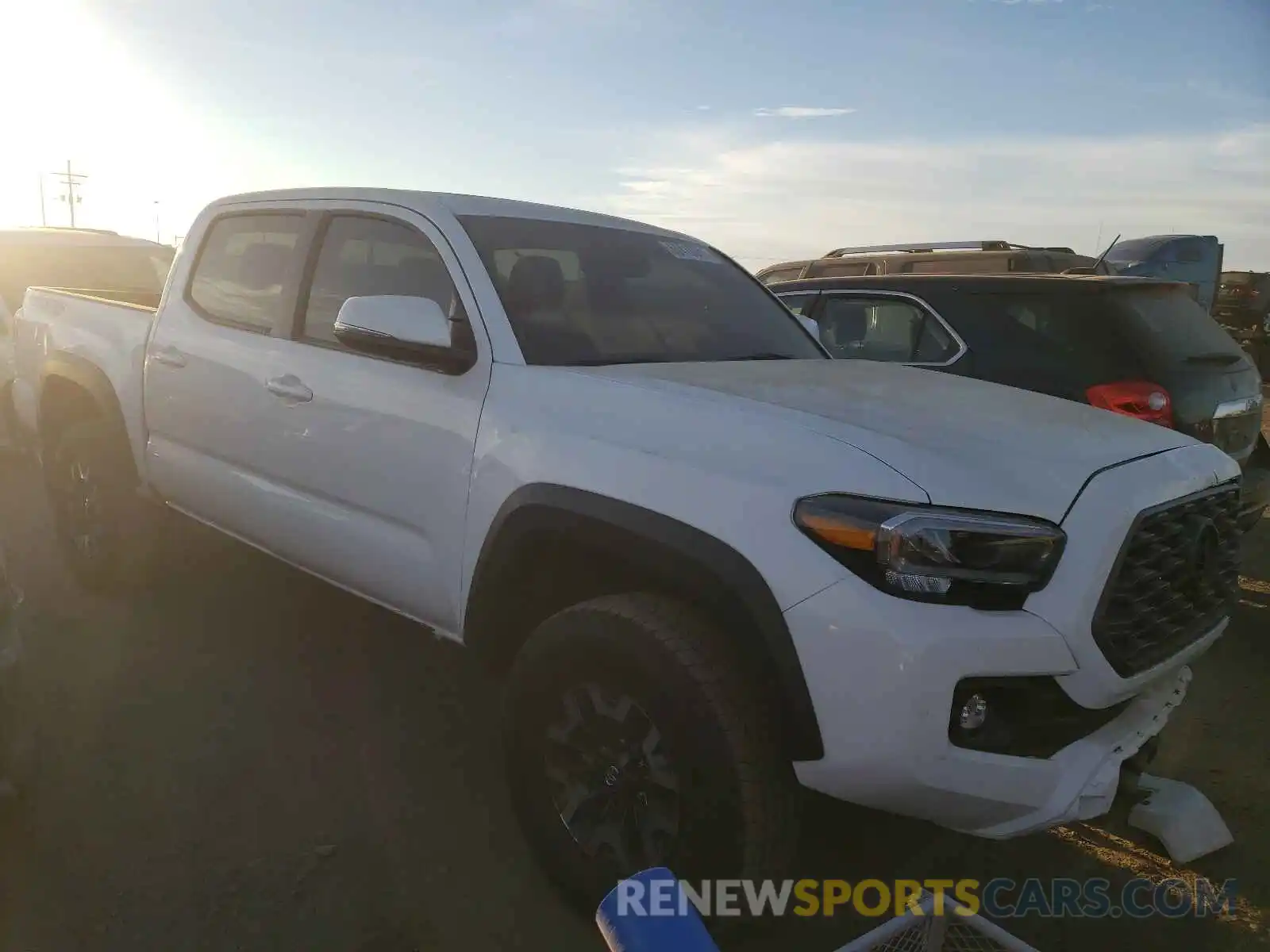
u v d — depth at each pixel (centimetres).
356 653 436
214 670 412
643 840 250
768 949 265
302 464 359
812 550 224
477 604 294
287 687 400
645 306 358
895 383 319
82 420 509
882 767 216
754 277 432
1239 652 493
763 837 233
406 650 441
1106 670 231
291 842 301
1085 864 313
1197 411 491
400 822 314
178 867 286
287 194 408
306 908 272
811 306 643
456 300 324
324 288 372
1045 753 235
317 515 355
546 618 305
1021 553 224
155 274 866
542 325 318
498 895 282
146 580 480
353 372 342
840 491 227
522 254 341
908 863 310
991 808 226
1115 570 232
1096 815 240
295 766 343
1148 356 495
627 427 266
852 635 217
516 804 281
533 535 276
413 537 321
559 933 267
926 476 230
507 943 262
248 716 375
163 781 329
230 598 489
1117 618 236
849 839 320
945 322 561
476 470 294
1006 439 258
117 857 289
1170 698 264
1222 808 346
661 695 238
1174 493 256
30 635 435
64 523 493
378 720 378
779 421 250
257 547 404
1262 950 275
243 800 321
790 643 224
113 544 467
